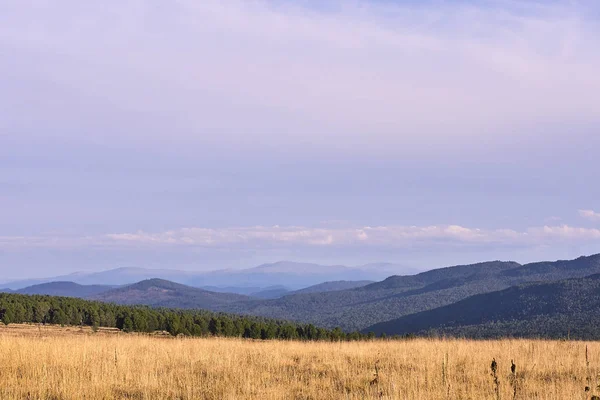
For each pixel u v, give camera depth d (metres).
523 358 21.05
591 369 18.86
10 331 48.88
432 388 15.28
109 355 20.41
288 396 14.66
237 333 69.12
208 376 17.23
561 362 20.25
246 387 15.22
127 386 15.92
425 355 22.19
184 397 14.52
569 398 13.63
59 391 14.66
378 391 14.44
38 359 18.42
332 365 19.75
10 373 16.50
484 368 18.80
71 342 23.27
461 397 14.36
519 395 14.48
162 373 17.83
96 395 14.63
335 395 14.71
